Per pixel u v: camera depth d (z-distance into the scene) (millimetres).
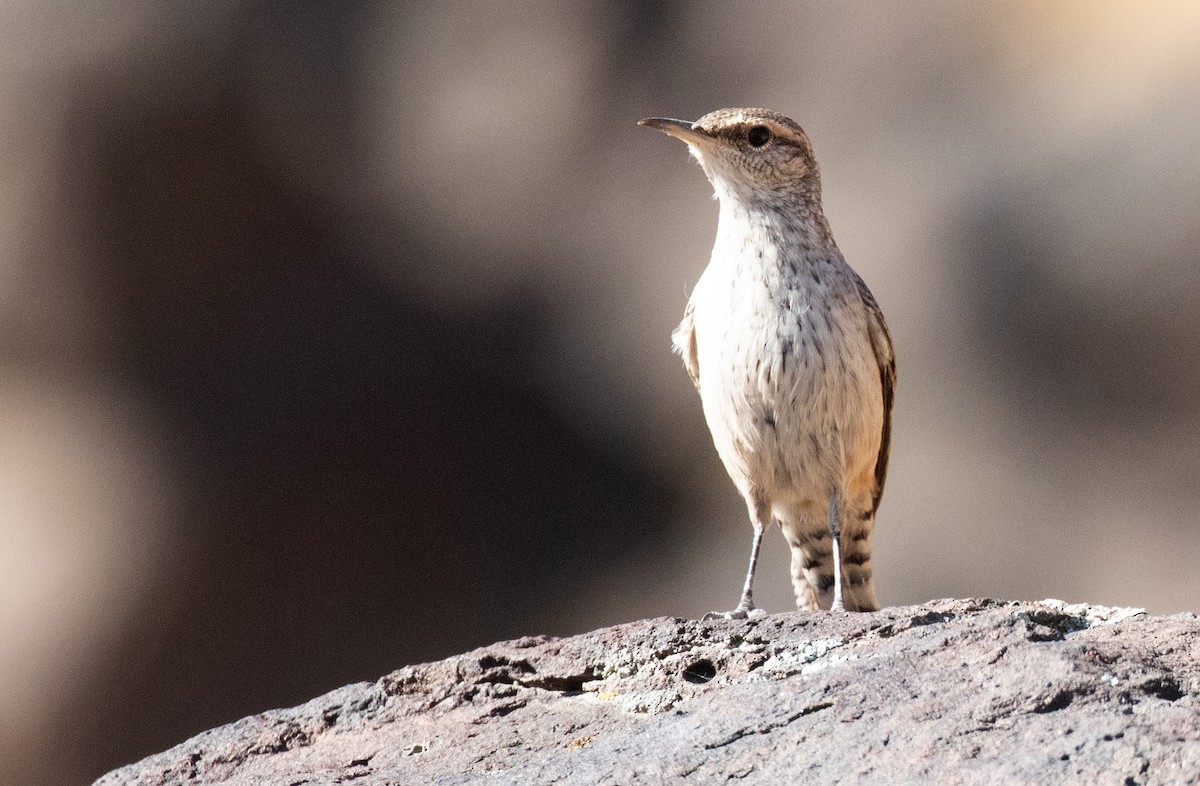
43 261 15656
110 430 15547
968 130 15234
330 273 16766
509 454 16578
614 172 17203
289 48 17031
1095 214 14102
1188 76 14258
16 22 15914
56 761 14422
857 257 15062
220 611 15273
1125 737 4016
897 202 15117
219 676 15086
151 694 14820
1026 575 14000
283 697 15219
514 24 18141
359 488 16031
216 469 15547
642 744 4688
